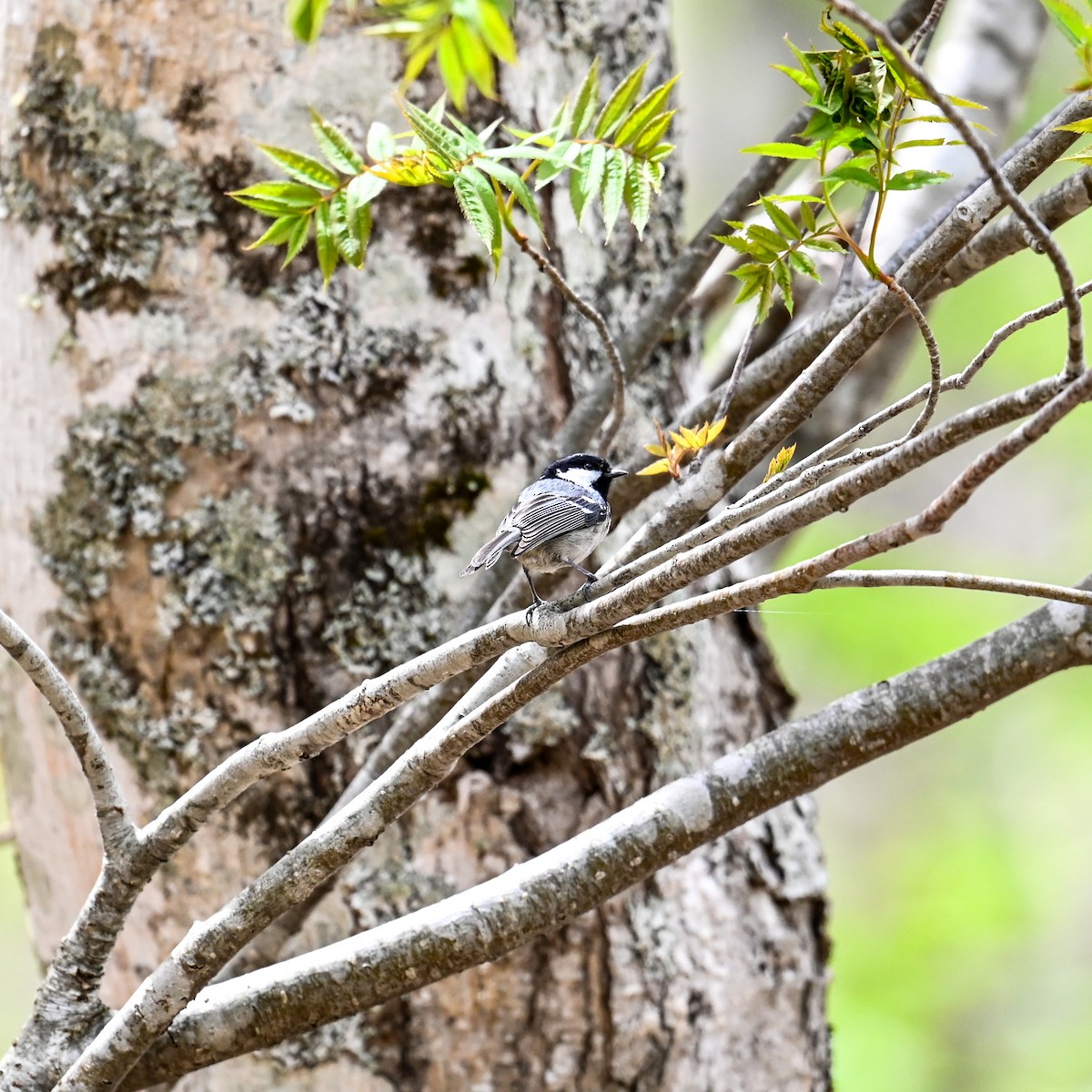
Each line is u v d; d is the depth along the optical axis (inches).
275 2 270.2
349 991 205.8
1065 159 188.5
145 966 275.0
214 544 270.5
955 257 225.9
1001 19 405.1
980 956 690.2
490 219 190.7
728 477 217.6
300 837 268.4
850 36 184.2
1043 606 208.1
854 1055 628.1
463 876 270.5
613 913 277.3
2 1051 714.8
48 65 276.4
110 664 273.9
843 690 673.6
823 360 210.2
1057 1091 639.8
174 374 271.9
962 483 153.6
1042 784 764.0
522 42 284.5
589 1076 273.7
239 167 271.0
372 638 269.9
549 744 275.7
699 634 301.4
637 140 200.8
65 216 275.1
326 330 272.1
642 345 276.8
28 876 303.3
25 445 281.0
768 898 301.0
